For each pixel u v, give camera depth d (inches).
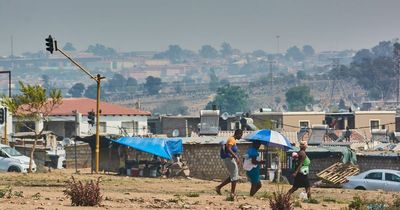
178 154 4392.2
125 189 2682.1
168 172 4274.1
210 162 4682.6
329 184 3932.1
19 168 3939.5
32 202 1947.6
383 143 6737.2
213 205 2030.0
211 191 2667.3
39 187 2625.5
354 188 3462.1
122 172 4298.7
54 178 3088.1
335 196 2664.9
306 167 2346.2
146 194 2393.0
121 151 4461.1
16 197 2101.4
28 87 3981.3
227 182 2368.4
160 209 1894.7
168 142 4362.7
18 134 5664.4
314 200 2273.6
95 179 3105.3
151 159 4466.0
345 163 4357.8
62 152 5246.1
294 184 2352.4
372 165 4800.7
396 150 5531.5
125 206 1925.4
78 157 5216.5
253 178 2303.2
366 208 2079.2
